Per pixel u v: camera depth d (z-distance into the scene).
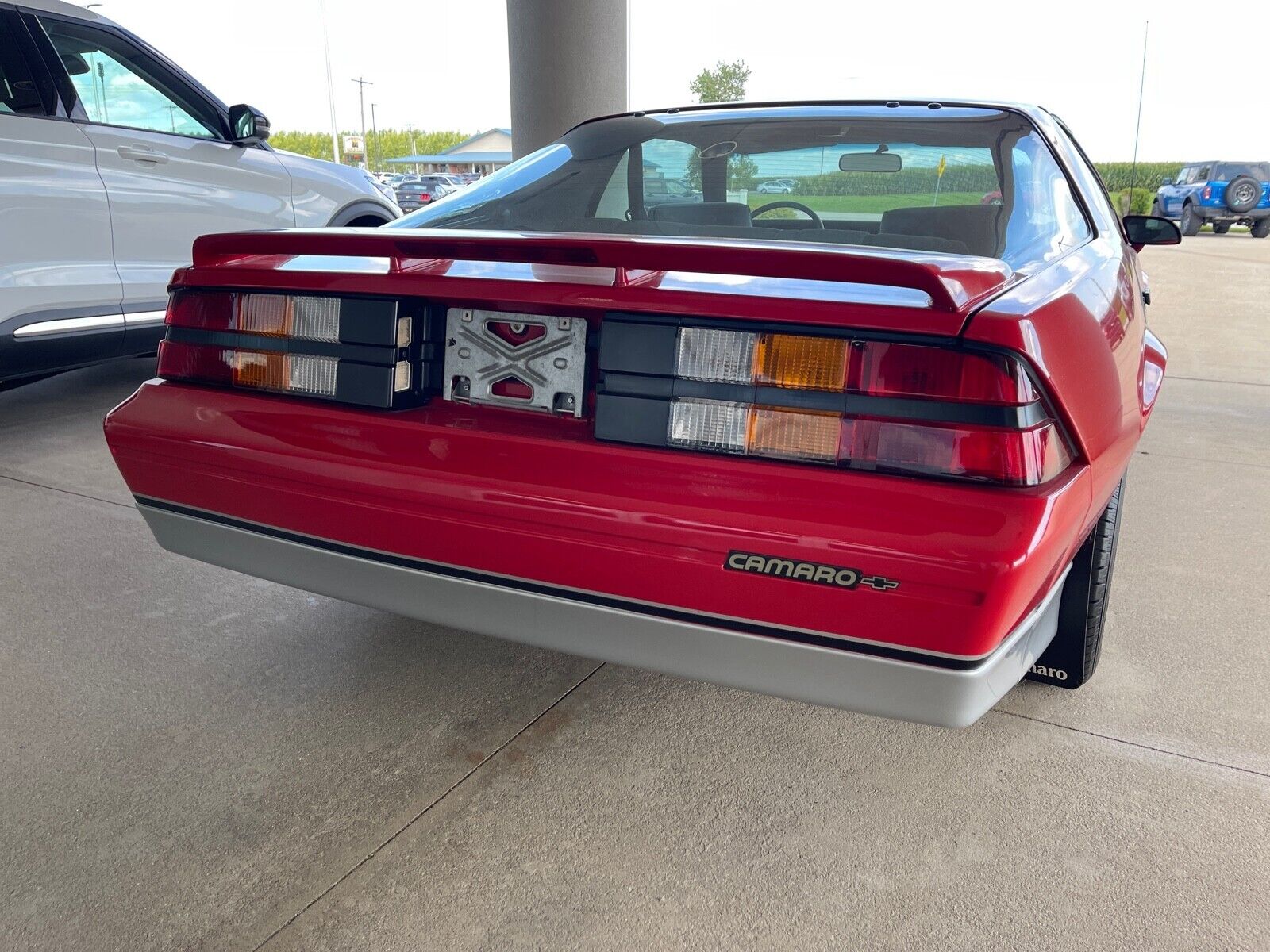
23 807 1.61
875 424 1.23
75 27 3.78
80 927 1.36
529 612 1.45
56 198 3.65
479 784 1.70
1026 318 1.23
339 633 2.27
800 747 1.82
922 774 1.74
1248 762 1.77
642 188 2.00
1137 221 2.93
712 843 1.55
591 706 1.96
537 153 2.25
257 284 1.61
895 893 1.44
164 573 2.59
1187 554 2.79
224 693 1.98
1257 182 17.50
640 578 1.34
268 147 4.57
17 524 2.89
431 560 1.48
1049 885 1.46
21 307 3.56
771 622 1.29
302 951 1.32
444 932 1.36
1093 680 2.07
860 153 1.88
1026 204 1.80
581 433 1.41
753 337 1.28
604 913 1.40
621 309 1.35
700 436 1.30
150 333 4.09
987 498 1.18
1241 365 6.05
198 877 1.46
